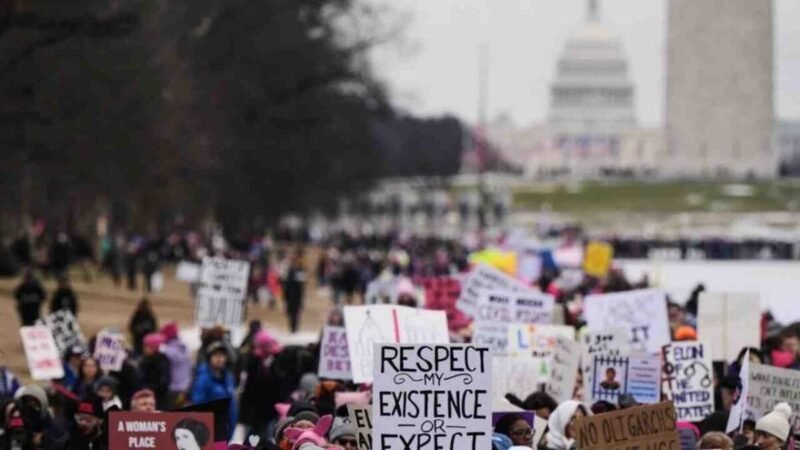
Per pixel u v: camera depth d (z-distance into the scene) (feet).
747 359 178.91
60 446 183.42
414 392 139.64
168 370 232.12
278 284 544.21
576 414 170.40
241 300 268.41
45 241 594.24
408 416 139.64
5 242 586.04
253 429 230.89
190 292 544.21
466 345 139.54
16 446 179.63
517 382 214.28
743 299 237.45
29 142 506.48
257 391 230.48
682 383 198.39
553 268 519.60
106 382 194.49
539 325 215.72
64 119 515.50
